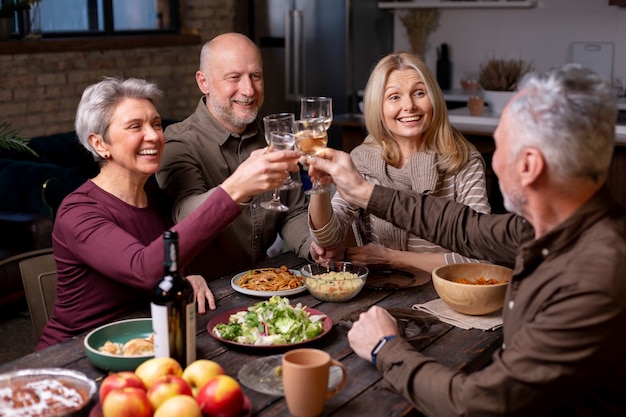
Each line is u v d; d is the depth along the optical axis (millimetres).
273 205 2064
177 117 6828
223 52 2594
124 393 1371
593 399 1566
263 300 2125
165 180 2518
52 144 5219
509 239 1876
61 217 2080
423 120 2457
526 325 1440
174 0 6844
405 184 2477
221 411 1410
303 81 6664
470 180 2512
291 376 1448
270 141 1958
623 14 5766
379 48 6719
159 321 1581
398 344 1614
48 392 1496
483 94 5434
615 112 1400
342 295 2084
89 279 2105
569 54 6031
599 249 1399
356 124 5281
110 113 2062
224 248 2619
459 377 1494
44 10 5988
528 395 1418
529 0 5973
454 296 1970
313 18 6512
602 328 1366
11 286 4090
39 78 5777
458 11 6430
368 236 2570
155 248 1921
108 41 6125
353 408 1534
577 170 1387
